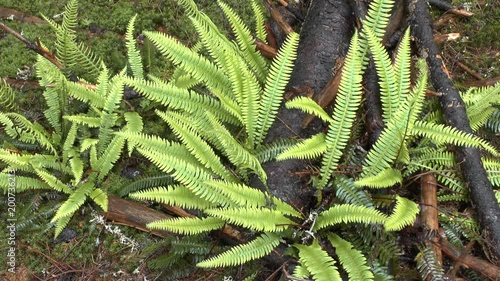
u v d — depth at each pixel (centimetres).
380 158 139
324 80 155
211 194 137
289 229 140
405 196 146
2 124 161
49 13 179
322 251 132
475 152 142
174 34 178
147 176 153
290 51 147
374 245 136
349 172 144
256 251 133
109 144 150
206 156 142
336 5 162
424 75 142
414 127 141
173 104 148
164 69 169
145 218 148
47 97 154
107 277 145
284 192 144
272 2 176
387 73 144
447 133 139
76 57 163
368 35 144
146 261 145
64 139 158
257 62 160
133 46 160
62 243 149
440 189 145
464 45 172
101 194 147
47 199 153
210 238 145
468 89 159
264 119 147
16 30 176
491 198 139
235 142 136
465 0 179
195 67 150
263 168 148
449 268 138
